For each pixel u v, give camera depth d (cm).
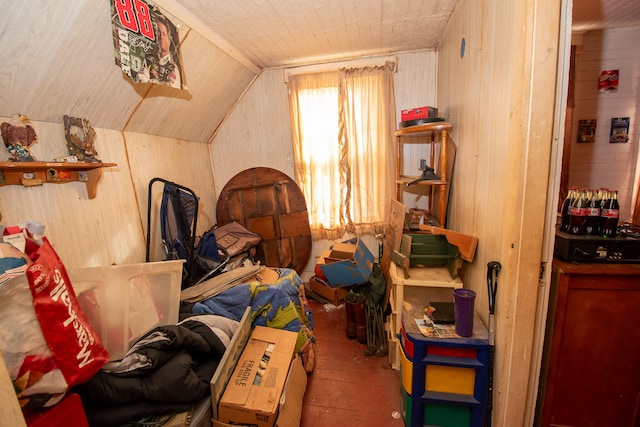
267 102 303
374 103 277
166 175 247
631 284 120
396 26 219
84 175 166
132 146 210
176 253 215
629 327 124
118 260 193
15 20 110
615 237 127
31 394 73
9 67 119
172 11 166
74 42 132
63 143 155
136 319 125
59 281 80
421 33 233
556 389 133
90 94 161
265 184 303
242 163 319
